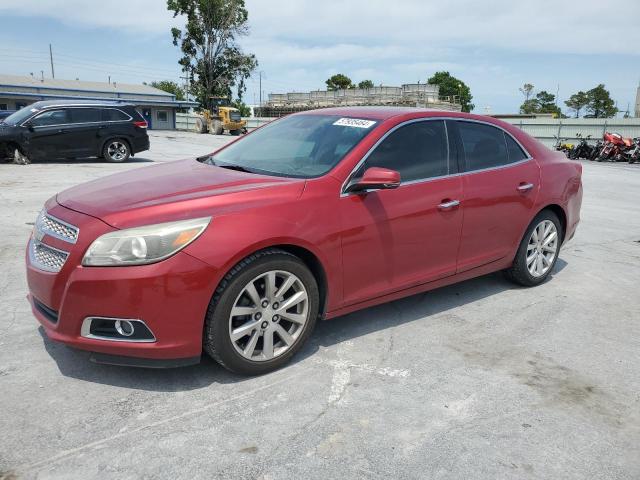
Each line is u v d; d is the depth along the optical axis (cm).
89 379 311
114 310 279
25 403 284
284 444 258
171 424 271
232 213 299
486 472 244
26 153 1321
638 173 1816
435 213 390
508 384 324
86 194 331
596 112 9831
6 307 409
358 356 352
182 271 281
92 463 240
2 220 691
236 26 5762
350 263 348
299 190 329
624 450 265
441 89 10456
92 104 1402
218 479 233
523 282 497
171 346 288
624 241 721
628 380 336
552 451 261
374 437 266
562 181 497
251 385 311
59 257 294
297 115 455
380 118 391
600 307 461
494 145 452
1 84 4309
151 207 294
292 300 325
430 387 317
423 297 468
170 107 5300
